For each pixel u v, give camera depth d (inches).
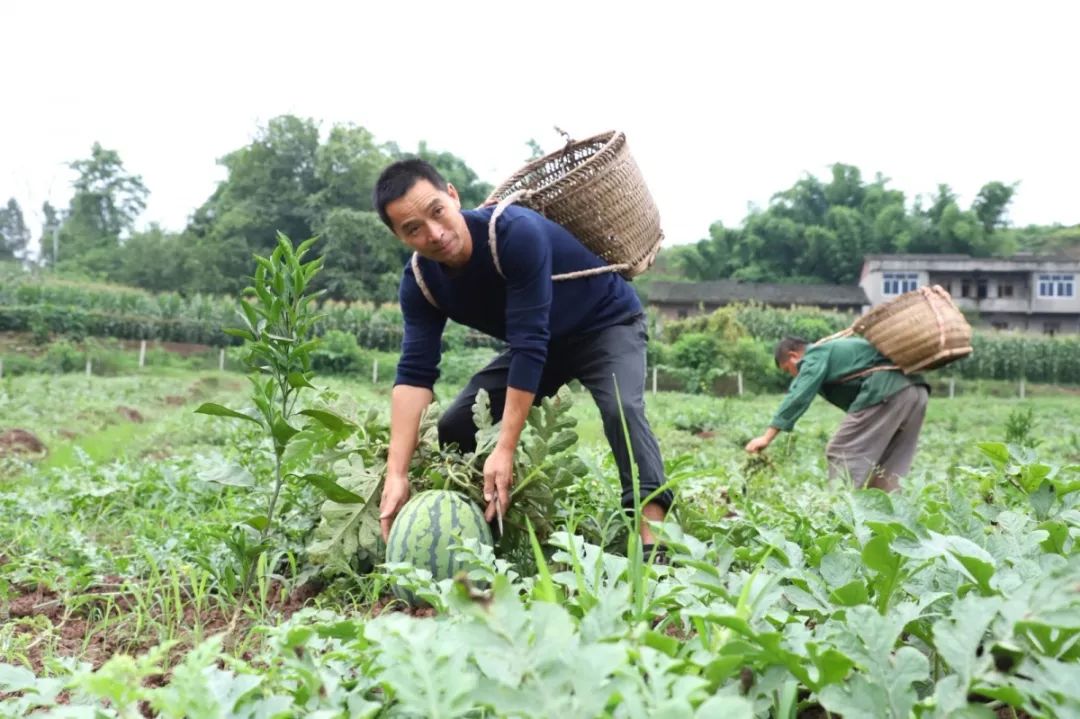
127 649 106.6
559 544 80.3
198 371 1502.2
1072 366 1828.2
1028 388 1782.7
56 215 3833.7
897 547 68.7
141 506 206.4
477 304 136.9
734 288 2763.3
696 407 928.9
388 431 141.9
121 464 281.9
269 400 126.0
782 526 134.0
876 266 2714.1
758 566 74.2
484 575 86.7
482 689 47.6
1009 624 55.4
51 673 91.0
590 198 144.9
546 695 47.4
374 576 119.1
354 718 55.5
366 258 2517.2
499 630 50.5
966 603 57.4
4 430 450.3
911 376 244.1
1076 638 58.2
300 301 126.0
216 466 134.6
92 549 143.3
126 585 120.0
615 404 139.6
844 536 110.4
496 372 149.3
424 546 117.1
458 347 1515.7
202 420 498.6
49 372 1347.2
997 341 1846.7
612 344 144.8
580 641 58.6
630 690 46.9
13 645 101.8
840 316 2201.0
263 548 124.2
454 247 126.0
